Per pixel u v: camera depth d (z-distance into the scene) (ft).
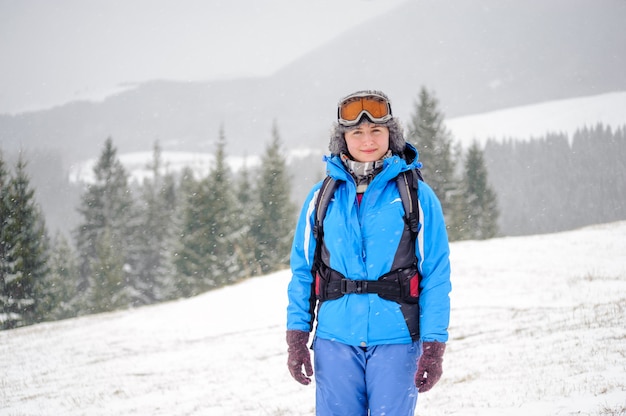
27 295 130.21
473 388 22.40
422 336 9.17
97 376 44.32
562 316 40.93
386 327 9.12
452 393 21.99
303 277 9.96
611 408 15.03
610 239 104.83
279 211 177.88
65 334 76.13
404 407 9.14
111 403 33.14
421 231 9.37
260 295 84.12
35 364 55.06
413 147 10.00
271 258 174.70
